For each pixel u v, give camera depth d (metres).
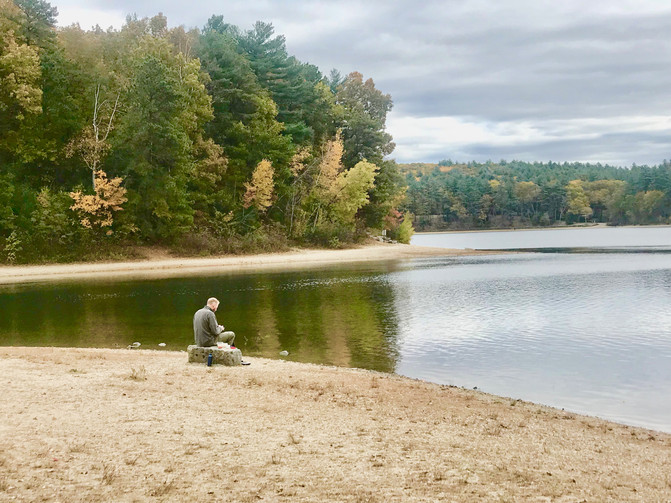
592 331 22.72
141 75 60.00
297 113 90.56
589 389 14.45
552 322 24.91
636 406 12.99
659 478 7.51
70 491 5.78
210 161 69.44
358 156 101.12
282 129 83.81
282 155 78.69
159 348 19.30
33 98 55.78
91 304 31.08
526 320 25.48
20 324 24.56
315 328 23.58
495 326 24.00
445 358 18.03
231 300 32.78
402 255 76.50
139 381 11.78
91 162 58.78
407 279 45.41
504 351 19.11
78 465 6.61
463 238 161.50
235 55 79.94
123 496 5.73
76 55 66.75
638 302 30.70
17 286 40.75
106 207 58.69
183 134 62.69
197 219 70.69
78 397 10.09
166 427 8.51
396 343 20.47
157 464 6.82
